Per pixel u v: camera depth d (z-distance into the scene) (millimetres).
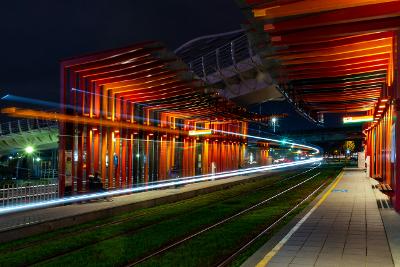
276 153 111625
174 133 27188
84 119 17656
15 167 41344
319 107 26422
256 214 15414
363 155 49656
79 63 16562
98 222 14234
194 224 13531
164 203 19953
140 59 15836
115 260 8945
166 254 9320
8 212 14336
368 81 18453
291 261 7715
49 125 33969
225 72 32438
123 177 21281
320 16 8383
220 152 35094
